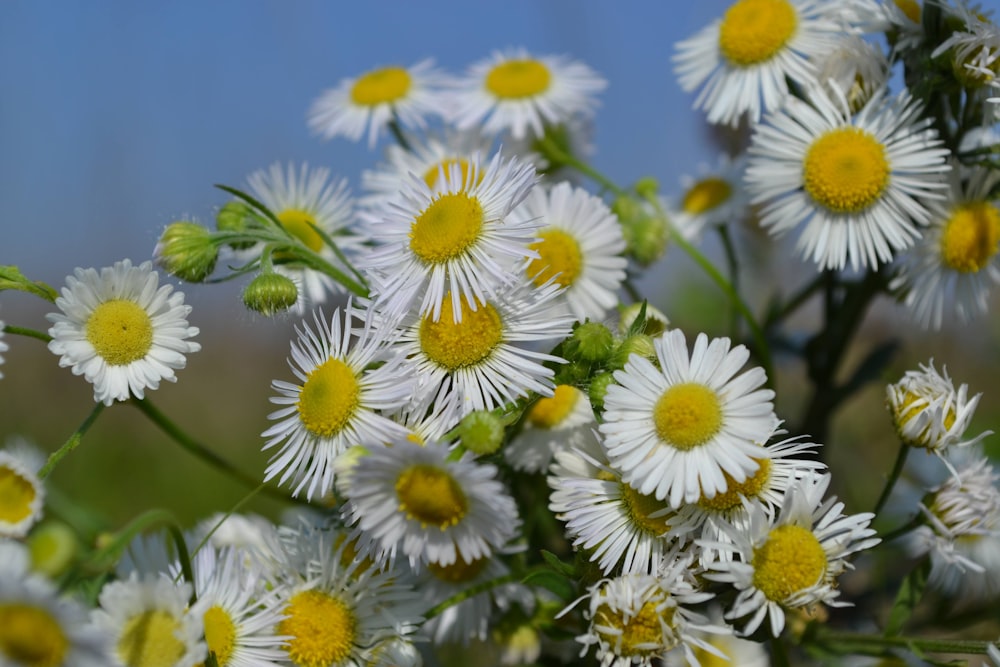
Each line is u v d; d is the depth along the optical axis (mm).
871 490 286
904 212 220
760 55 232
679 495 191
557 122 255
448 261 202
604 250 223
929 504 213
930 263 224
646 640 193
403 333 204
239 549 213
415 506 188
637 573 196
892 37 225
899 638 214
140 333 204
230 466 231
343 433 200
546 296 203
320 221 242
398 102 257
